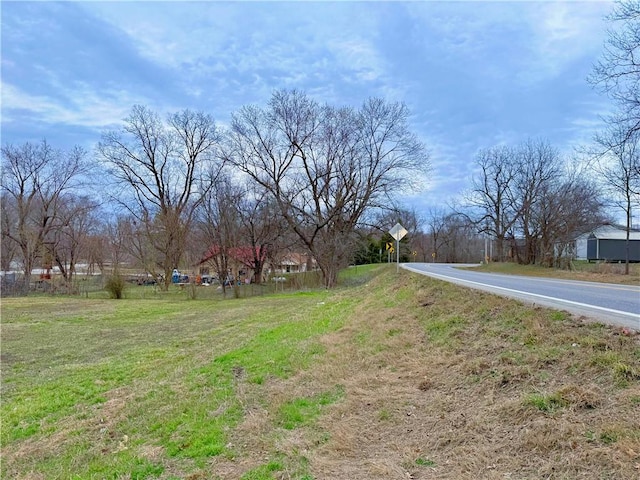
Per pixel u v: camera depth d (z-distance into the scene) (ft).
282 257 137.59
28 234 112.57
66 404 22.22
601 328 15.87
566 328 16.65
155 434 15.29
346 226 102.68
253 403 16.84
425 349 20.20
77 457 14.67
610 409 10.78
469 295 27.25
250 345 30.40
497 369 15.03
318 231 102.99
